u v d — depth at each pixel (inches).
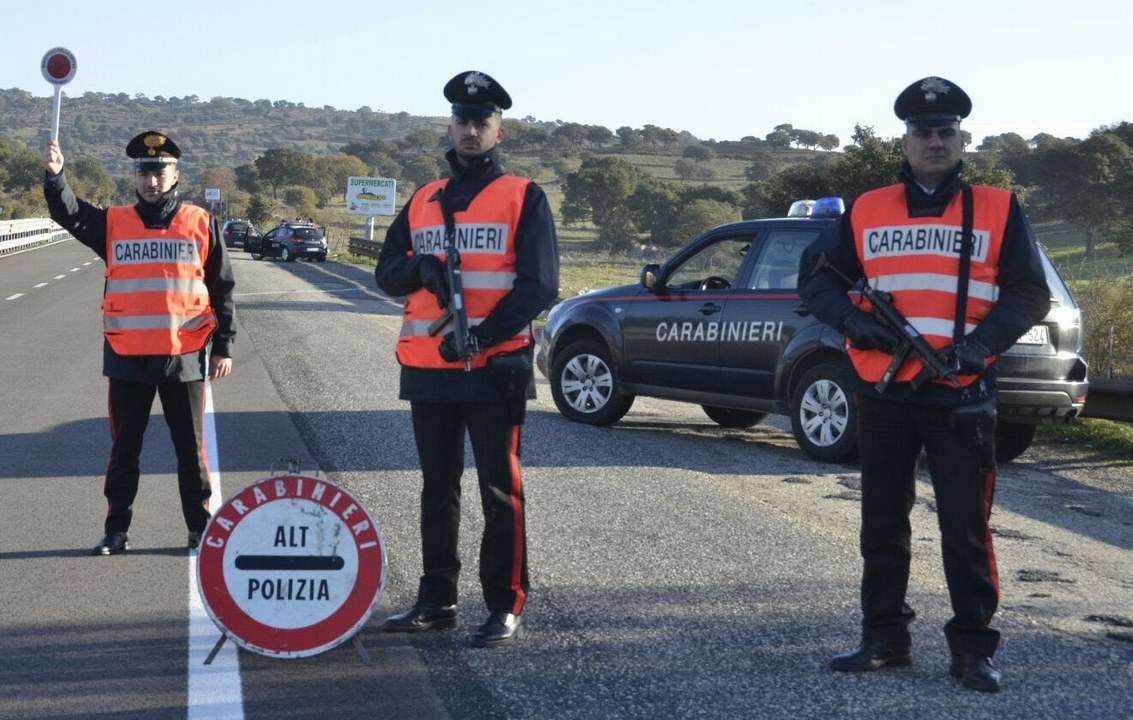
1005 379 350.9
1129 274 557.6
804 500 307.1
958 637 181.5
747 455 372.2
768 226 384.5
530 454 357.4
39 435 380.2
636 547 254.2
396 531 263.6
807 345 360.2
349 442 366.3
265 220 4498.0
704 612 212.1
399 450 354.3
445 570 200.8
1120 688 180.9
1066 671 187.9
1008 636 205.0
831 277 186.5
